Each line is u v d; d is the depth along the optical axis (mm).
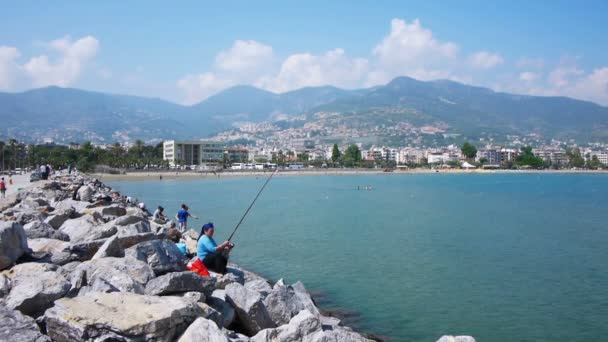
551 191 119312
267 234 42719
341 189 119688
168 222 33188
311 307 16172
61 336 8977
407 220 55062
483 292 23953
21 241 13438
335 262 30562
